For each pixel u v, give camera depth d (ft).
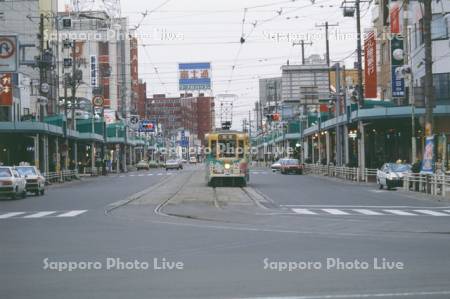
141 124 476.13
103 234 70.23
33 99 283.38
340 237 66.74
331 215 94.63
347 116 219.82
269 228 76.38
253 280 42.16
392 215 94.27
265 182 206.39
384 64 253.24
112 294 38.17
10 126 207.10
